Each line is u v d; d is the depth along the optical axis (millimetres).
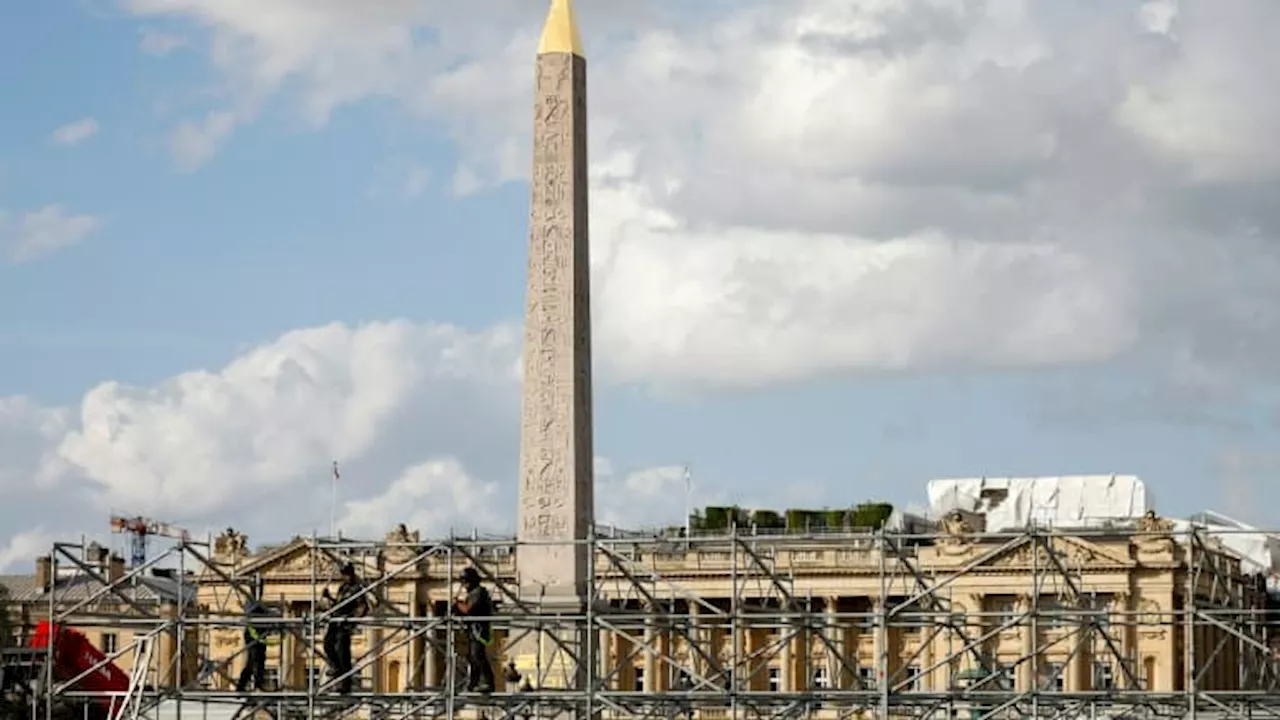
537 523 86438
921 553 157625
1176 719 86812
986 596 153375
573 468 86375
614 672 90812
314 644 84875
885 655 82000
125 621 88125
